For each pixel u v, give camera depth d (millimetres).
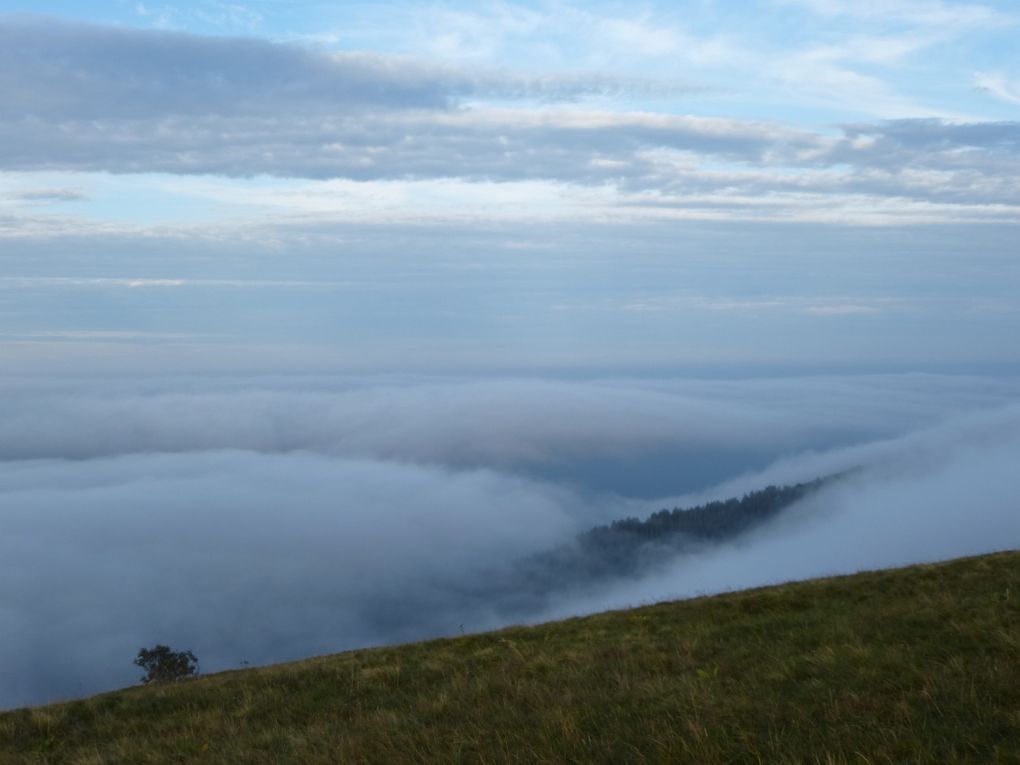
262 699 13781
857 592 16281
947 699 8188
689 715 8594
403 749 9062
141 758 11031
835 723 7906
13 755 12273
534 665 13430
